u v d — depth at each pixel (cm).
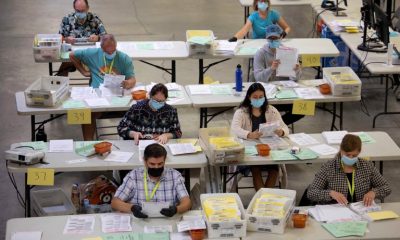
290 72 712
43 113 644
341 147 514
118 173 611
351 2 991
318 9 959
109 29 1135
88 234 466
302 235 468
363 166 521
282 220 464
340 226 477
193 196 582
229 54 780
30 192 604
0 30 1117
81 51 728
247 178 686
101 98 670
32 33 1107
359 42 823
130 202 504
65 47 779
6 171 702
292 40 838
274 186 608
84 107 649
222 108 842
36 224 478
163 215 483
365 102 870
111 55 717
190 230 458
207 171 576
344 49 912
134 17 1202
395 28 920
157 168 492
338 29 864
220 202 482
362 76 932
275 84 707
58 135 780
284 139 602
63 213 579
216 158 552
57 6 1248
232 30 1138
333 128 748
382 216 491
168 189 501
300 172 704
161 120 609
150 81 927
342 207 505
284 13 1214
